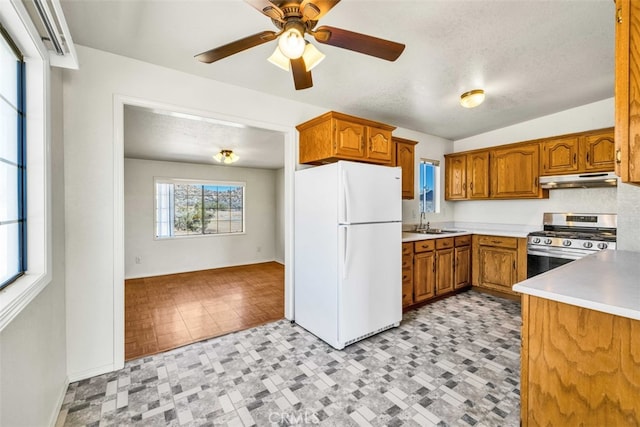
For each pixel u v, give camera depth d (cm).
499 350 236
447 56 213
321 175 257
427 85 263
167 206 569
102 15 165
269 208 679
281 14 127
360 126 271
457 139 462
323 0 116
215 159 520
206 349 241
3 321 97
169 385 192
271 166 635
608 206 326
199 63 220
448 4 158
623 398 98
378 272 262
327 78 248
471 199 419
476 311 323
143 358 226
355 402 174
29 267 143
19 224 141
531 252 330
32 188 144
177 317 316
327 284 250
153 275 538
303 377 200
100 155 202
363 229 251
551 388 114
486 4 158
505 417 161
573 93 286
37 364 137
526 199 388
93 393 183
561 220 359
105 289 204
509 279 358
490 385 190
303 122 298
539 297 116
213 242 604
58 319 173
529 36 188
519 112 341
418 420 159
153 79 221
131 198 525
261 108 274
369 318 256
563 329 111
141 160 535
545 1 156
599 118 312
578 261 168
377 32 183
